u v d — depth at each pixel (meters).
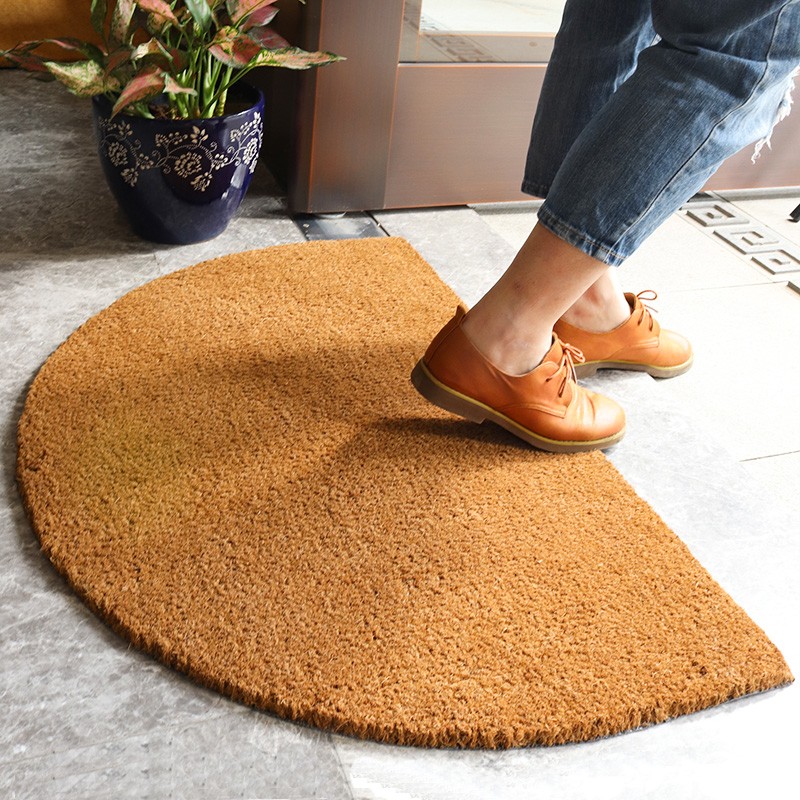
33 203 1.71
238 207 1.73
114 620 0.94
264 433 1.21
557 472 1.20
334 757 0.85
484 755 0.87
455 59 1.72
